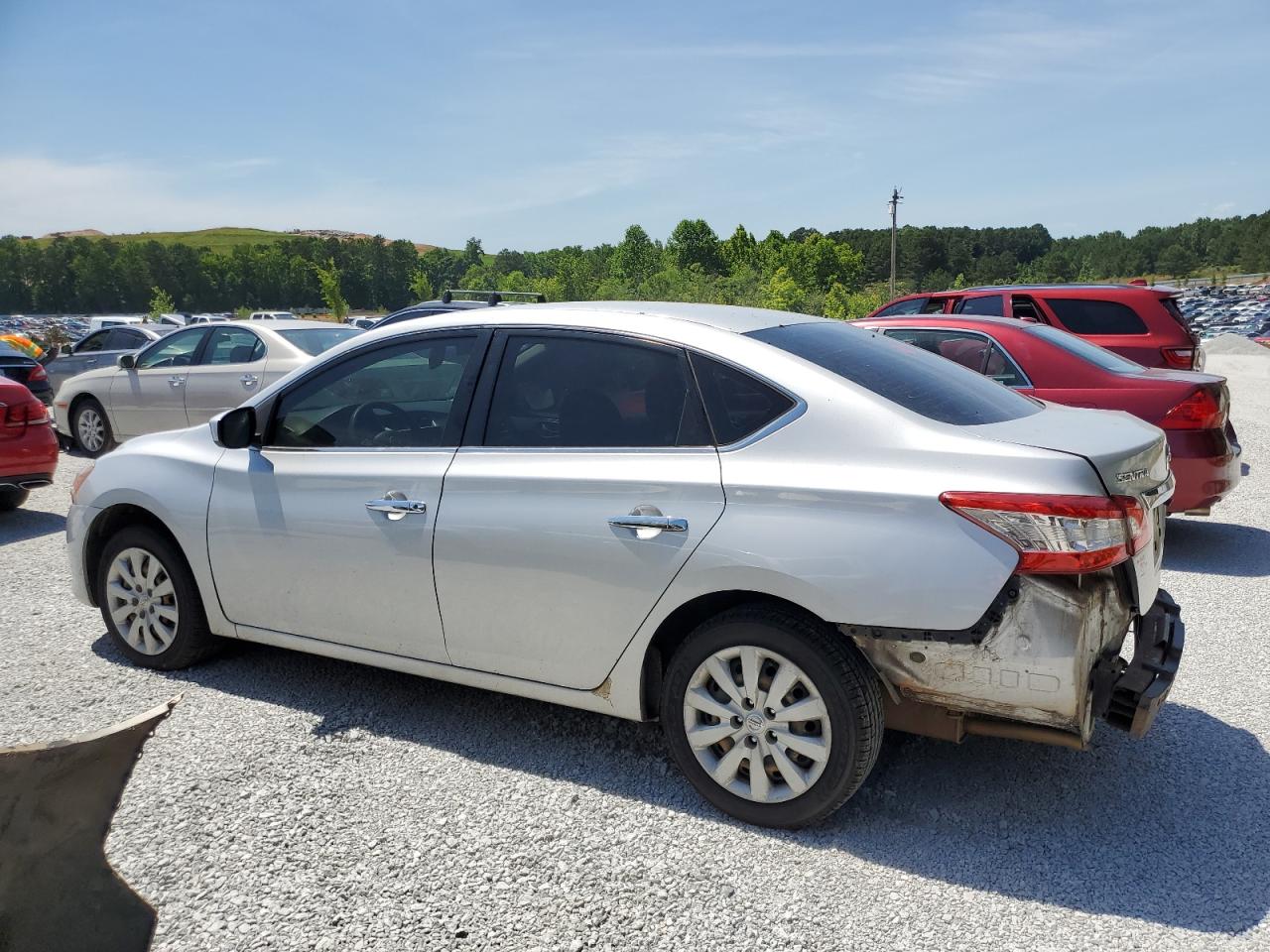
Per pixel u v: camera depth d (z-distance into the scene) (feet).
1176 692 13.57
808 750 9.69
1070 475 8.89
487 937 8.41
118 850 9.70
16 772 6.15
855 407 9.83
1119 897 8.86
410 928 8.53
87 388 35.83
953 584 8.90
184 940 8.38
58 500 28.55
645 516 10.20
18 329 252.62
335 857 9.62
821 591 9.32
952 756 11.71
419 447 12.00
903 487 9.18
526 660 11.28
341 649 12.71
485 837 9.98
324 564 12.46
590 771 11.42
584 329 11.32
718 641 10.05
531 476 10.98
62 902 6.44
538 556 10.85
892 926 8.50
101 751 6.49
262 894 9.00
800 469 9.69
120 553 14.48
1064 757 11.64
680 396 10.57
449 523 11.40
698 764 10.37
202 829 10.09
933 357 12.71
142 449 14.52
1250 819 10.18
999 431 9.89
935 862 9.48
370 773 11.35
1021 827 10.09
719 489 9.92
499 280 465.47
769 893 9.00
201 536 13.48
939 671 9.17
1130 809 10.42
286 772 11.35
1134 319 26.96
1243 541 22.13
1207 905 8.73
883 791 10.85
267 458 13.10
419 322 12.49
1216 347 93.86
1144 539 9.52
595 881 9.23
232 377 32.19
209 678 14.16
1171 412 19.57
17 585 19.26
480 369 11.80
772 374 10.22
